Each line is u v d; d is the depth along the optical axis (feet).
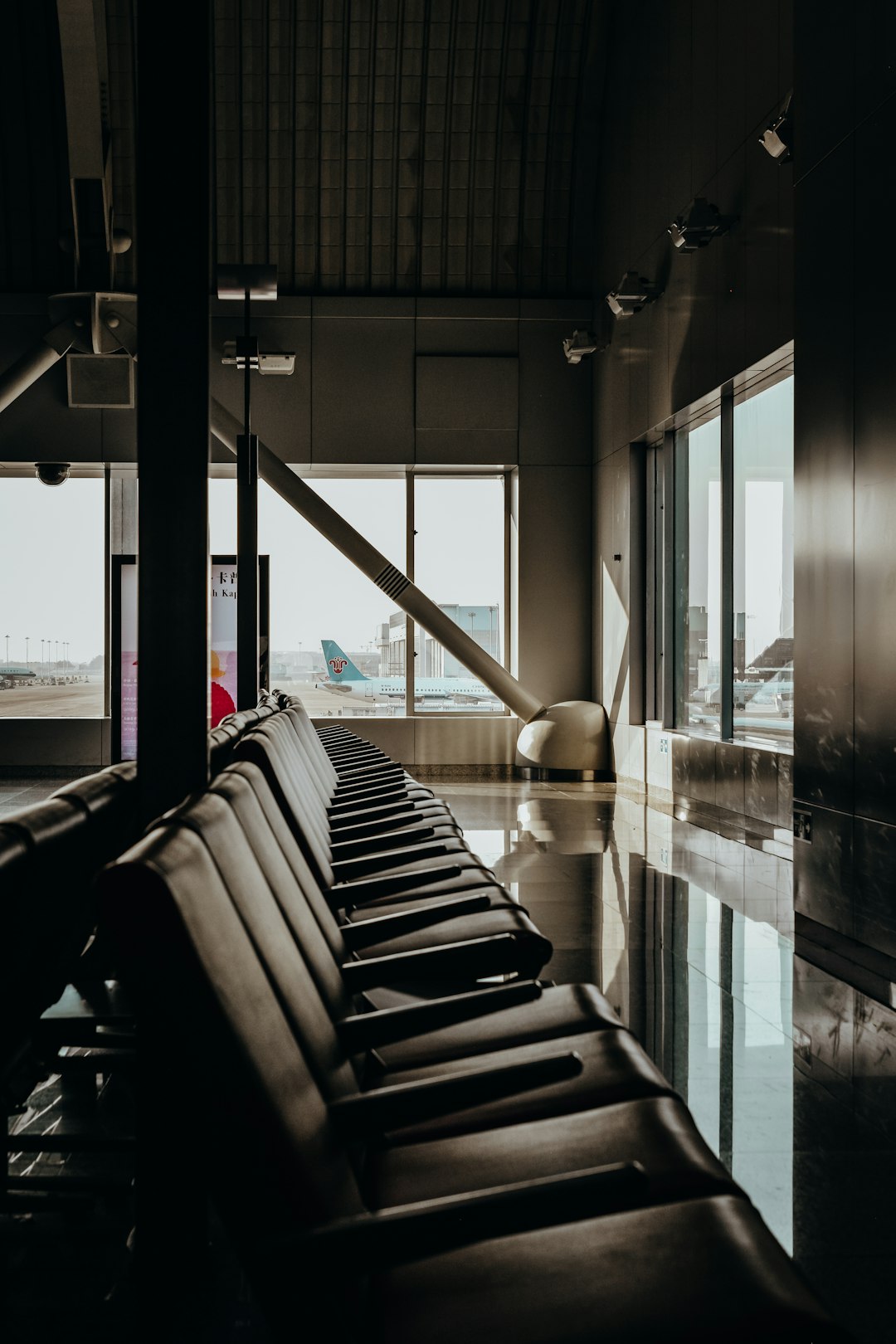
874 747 13.89
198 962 3.06
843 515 14.76
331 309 37.06
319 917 6.56
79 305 33.17
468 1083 4.22
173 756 5.82
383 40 34.53
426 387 37.27
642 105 30.66
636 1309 3.54
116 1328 5.59
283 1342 3.24
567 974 12.92
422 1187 4.55
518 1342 3.43
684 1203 4.19
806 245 15.87
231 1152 3.18
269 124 35.42
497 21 34.32
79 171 30.66
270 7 33.91
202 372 5.94
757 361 22.00
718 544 26.43
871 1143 8.19
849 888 14.57
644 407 30.68
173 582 5.87
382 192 36.50
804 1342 3.37
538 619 37.78
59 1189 6.97
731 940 14.62
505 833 24.13
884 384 13.62
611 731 35.17
